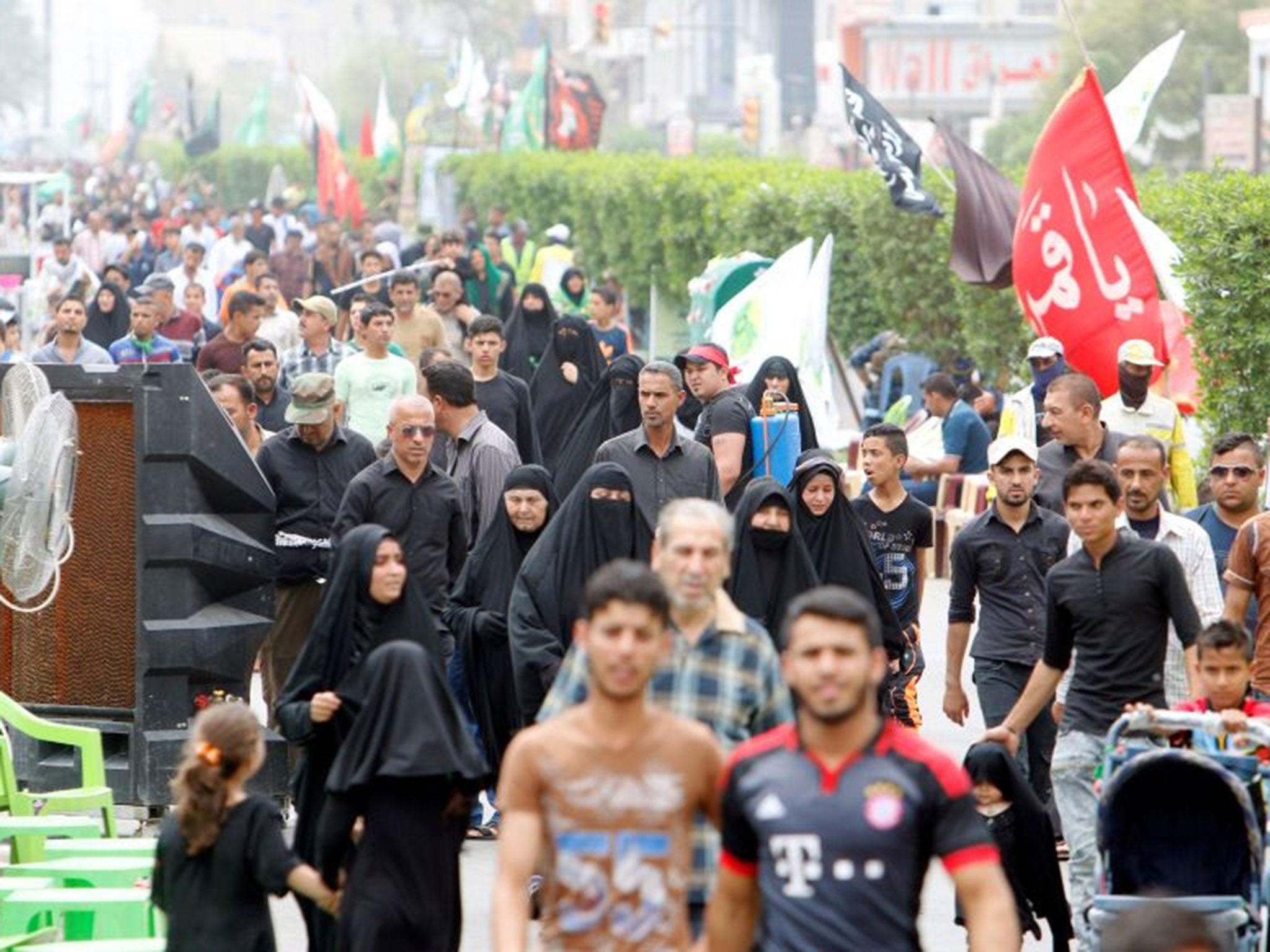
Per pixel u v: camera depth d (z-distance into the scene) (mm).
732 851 17703
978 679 30766
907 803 17312
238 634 31891
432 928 21859
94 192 196750
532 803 18172
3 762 27953
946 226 69500
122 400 31594
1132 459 28297
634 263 99188
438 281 58281
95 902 23328
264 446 34281
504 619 30266
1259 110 117438
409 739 21609
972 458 55688
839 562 29797
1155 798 21516
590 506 27766
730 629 20984
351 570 23766
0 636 32344
